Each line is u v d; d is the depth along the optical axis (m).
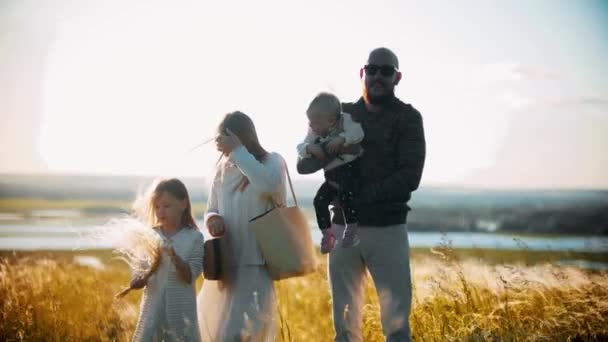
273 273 5.58
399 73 5.53
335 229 5.54
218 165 5.79
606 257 7.55
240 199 5.60
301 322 7.20
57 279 8.66
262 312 5.50
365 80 5.45
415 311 6.46
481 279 7.05
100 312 7.46
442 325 6.28
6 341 6.75
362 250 5.42
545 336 5.91
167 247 5.29
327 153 5.36
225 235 5.60
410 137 5.36
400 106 5.44
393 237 5.38
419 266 7.76
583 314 6.19
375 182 5.39
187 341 5.30
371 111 5.48
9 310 7.14
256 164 5.43
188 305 5.39
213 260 5.52
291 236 5.50
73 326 7.14
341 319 5.49
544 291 6.69
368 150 5.43
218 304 5.65
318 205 5.54
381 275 5.39
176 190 5.47
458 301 6.61
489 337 5.89
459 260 7.25
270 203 5.61
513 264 7.14
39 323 7.07
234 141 5.44
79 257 11.73
